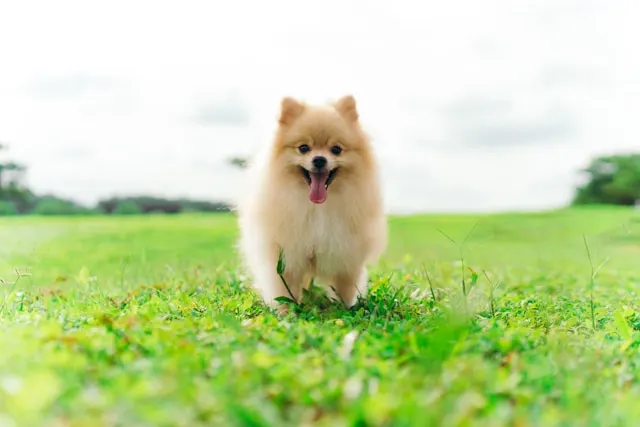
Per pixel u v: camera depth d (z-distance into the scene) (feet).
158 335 2.93
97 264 5.88
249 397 2.32
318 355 2.79
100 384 2.43
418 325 3.38
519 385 2.59
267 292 4.09
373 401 2.15
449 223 12.87
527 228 11.38
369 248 4.18
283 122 4.15
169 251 7.12
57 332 2.88
